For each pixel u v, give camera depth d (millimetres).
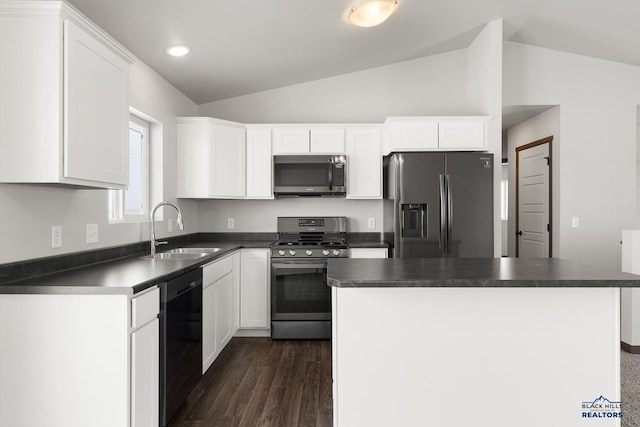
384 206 4141
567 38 3928
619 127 4230
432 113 4281
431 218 3535
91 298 1627
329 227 4215
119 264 2299
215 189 3689
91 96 1801
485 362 1822
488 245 3545
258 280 3680
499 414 1823
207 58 3139
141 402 1724
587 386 1812
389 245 3732
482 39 3834
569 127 4250
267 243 3908
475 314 1820
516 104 4258
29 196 1826
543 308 1812
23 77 1604
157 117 3246
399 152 3746
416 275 1745
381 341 1825
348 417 1832
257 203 4289
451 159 3545
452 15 3367
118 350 1622
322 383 2713
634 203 4230
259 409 2355
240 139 3881
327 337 3627
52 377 1631
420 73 4285
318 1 2615
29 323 1631
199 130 3656
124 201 2832
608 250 4246
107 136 1937
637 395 2533
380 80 4293
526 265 2064
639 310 3254
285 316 3627
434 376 1824
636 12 3283
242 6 2479
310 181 3871
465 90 4281
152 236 2732
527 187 4984
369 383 1832
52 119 1606
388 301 1818
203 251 3396
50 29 1603
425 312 1817
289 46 3236
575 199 4254
